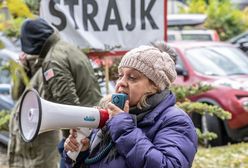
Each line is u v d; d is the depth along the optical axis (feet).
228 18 87.51
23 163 21.36
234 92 39.81
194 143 12.46
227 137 40.19
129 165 12.00
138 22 26.11
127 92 12.51
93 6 24.94
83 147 12.99
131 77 12.48
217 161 34.27
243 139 40.45
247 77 42.70
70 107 12.10
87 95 21.02
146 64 12.39
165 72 12.59
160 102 12.64
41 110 11.79
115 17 25.55
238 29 87.86
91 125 12.18
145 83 12.47
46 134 20.98
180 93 29.09
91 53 25.45
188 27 65.10
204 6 90.53
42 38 20.75
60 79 20.34
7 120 25.40
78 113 12.09
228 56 45.24
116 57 27.68
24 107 12.30
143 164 11.77
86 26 24.85
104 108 12.57
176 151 12.00
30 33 20.77
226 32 87.25
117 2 25.55
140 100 12.50
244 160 34.58
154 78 12.48
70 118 12.03
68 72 20.53
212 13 87.40
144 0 26.13
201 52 44.93
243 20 88.28
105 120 12.22
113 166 12.25
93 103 21.11
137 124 12.51
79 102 20.75
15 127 21.30
